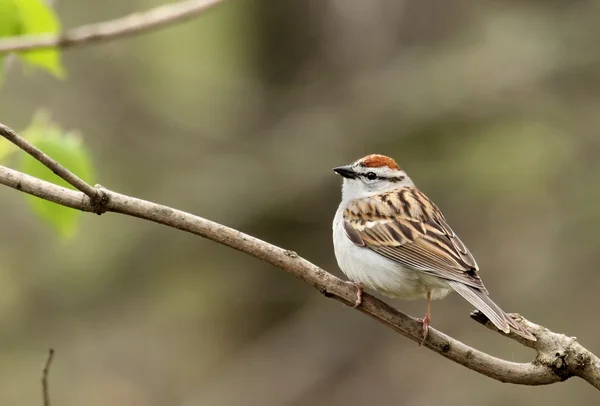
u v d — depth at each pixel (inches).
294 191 580.4
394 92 594.6
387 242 282.2
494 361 234.2
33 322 581.9
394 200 296.7
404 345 564.1
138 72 633.0
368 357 563.2
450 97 584.1
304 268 233.0
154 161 605.9
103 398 566.9
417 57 603.8
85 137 605.3
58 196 215.3
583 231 544.1
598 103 573.9
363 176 321.7
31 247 582.9
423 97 587.5
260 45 610.9
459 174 567.5
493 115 582.6
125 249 589.9
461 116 585.0
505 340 522.0
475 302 249.1
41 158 209.3
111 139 612.4
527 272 545.6
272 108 609.6
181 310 600.1
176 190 594.2
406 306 551.5
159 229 591.2
